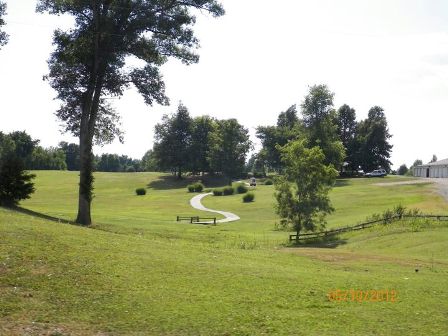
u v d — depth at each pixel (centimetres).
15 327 809
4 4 3472
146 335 816
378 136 12044
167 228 3731
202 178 12319
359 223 3966
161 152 12125
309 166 3644
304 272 1433
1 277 1025
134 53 3195
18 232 1371
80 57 3088
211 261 1448
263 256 1802
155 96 3381
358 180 9331
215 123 12262
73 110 3412
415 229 3300
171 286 1102
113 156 19838
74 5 2959
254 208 6462
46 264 1135
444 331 873
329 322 910
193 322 880
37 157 15688
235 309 967
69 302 948
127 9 3048
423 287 1291
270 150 12256
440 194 5972
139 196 8900
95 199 8450
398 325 904
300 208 3600
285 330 853
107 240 1575
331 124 10088
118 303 960
